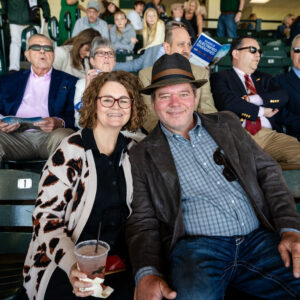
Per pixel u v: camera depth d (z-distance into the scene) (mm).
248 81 2730
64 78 2680
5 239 1607
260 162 1615
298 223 1381
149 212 1491
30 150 2449
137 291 1237
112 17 6527
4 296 1229
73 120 2623
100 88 1395
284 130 2973
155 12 4340
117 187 1417
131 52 5344
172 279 1227
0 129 2285
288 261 1255
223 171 1498
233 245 1409
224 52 2850
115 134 1451
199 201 1464
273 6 17672
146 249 1345
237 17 6453
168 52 2850
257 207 1450
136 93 1472
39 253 1266
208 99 2641
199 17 6004
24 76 2666
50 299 1177
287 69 4441
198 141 1546
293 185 1751
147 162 1512
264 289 1352
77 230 1321
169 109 1527
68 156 1332
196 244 1349
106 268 1298
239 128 1646
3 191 1600
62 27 5047
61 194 1310
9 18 4004
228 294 1438
